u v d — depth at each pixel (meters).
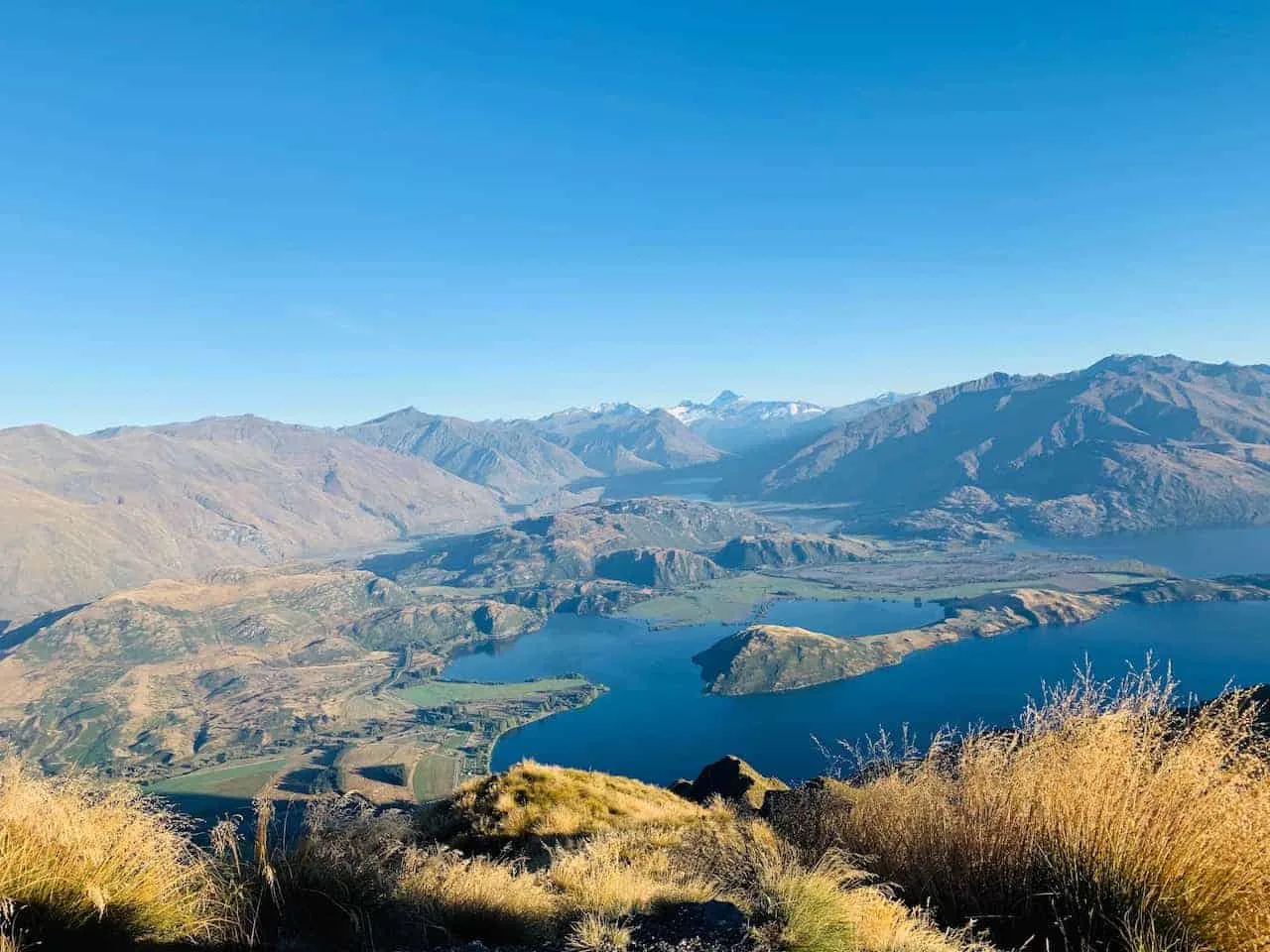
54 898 4.75
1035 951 5.92
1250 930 5.20
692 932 6.13
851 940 5.75
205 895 5.64
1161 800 5.98
